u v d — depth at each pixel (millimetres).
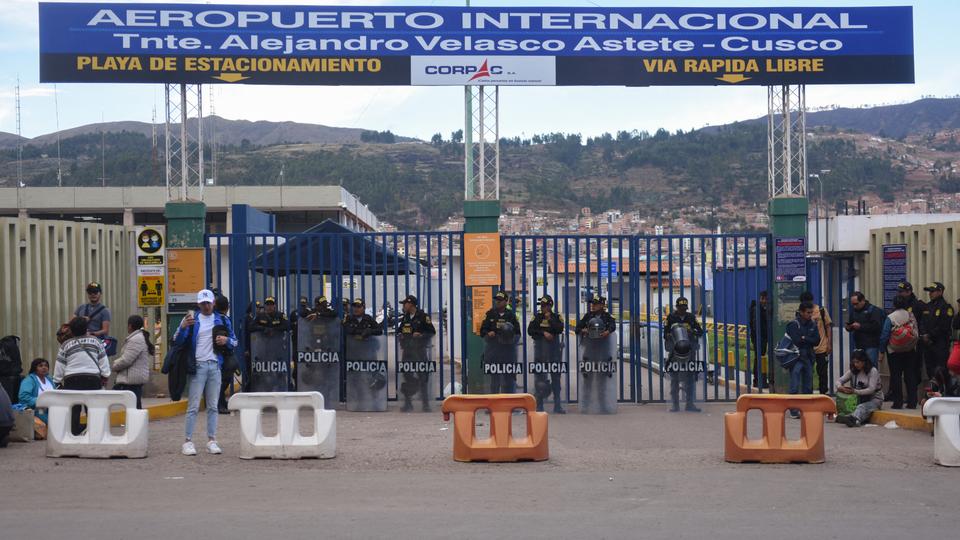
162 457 11633
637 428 14484
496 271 16781
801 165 17453
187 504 8883
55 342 17547
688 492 9445
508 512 8492
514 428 14312
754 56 17359
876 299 18781
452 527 7883
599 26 17219
